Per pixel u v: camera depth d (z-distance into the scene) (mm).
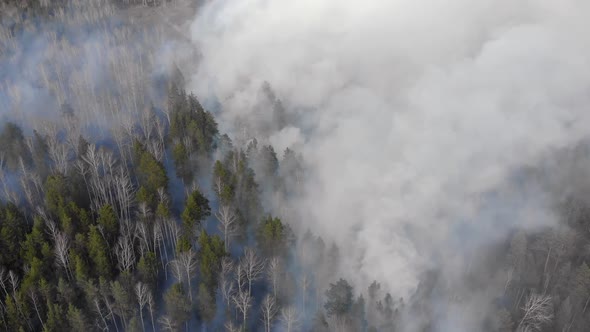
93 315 81750
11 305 76625
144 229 90750
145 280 85562
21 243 86875
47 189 98938
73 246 88625
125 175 109750
